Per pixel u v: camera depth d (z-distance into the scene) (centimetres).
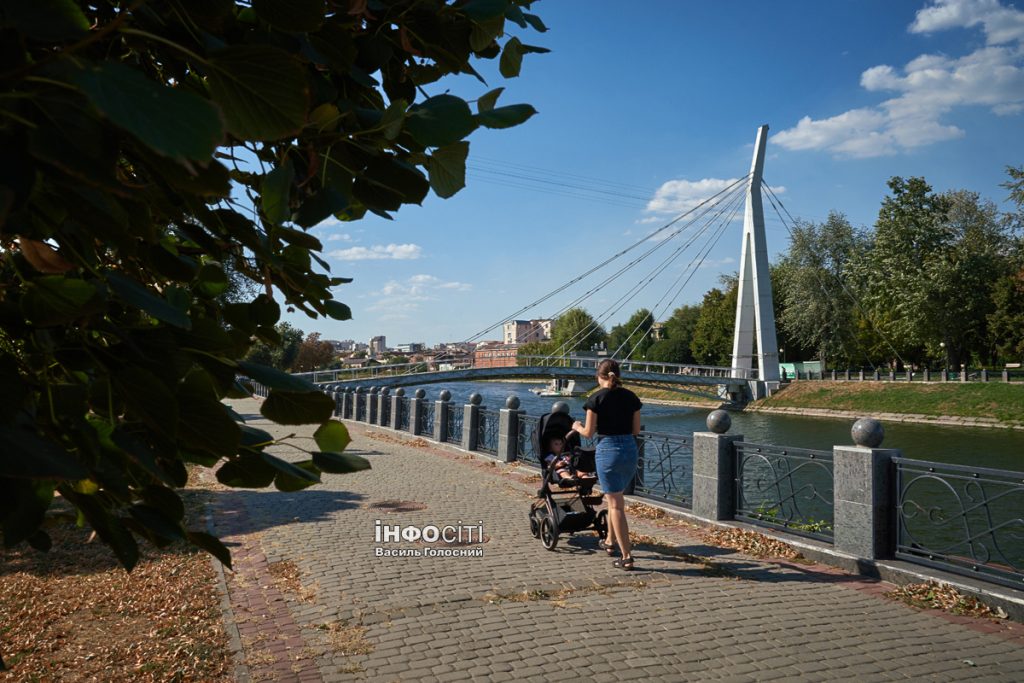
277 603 475
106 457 96
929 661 380
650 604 472
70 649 396
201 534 100
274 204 81
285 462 101
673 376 4819
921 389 4059
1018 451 2502
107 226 77
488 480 1028
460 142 91
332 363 8494
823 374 5125
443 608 464
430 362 5384
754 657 385
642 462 842
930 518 507
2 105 53
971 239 4481
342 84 106
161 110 47
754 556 589
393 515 776
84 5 78
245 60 61
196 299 121
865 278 5181
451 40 112
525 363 6400
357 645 402
